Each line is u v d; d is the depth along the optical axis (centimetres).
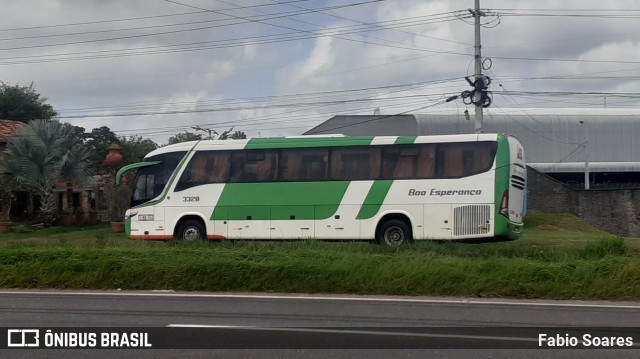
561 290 1183
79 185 3312
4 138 3456
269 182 2016
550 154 5056
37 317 1016
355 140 1980
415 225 1903
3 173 3041
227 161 2056
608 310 1057
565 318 987
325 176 1981
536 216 3117
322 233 1966
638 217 3278
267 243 1762
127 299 1193
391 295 1219
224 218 2031
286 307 1089
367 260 1310
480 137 1895
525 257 1479
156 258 1380
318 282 1255
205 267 1316
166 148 2112
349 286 1245
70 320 988
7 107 5334
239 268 1305
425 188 1906
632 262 1234
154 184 2100
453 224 1880
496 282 1204
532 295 1188
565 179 5175
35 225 3183
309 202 1980
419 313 1028
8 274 1373
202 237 2053
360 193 1948
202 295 1233
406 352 777
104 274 1345
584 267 1233
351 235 1945
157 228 2078
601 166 5078
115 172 3372
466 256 1511
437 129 4662
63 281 1356
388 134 4650
